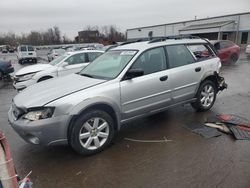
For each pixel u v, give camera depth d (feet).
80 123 11.98
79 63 30.45
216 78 18.69
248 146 12.95
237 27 118.42
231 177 10.31
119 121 13.61
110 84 13.10
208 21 133.80
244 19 115.55
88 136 12.42
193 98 17.54
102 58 16.58
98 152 12.87
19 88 28.12
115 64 14.79
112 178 10.68
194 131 15.07
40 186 10.34
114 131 13.76
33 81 27.78
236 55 49.93
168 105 15.88
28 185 7.57
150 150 12.98
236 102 21.25
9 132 16.35
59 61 30.89
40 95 12.44
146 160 12.00
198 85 17.44
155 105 15.02
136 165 11.60
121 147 13.44
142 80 14.19
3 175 6.19
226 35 121.08
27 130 11.27
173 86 15.75
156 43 15.83
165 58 15.71
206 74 17.69
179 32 140.67
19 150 13.56
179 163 11.58
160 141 13.98
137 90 13.94
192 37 19.07
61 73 29.12
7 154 6.27
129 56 14.64
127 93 13.56
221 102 21.33
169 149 13.00
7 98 27.58
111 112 13.39
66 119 11.59
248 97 22.98
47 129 11.30
